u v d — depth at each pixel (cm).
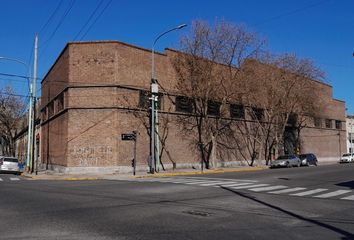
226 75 3869
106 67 3516
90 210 1186
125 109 3534
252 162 4803
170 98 3894
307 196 1636
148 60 3747
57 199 1448
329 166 4250
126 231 888
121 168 3444
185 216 1104
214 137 3981
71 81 3525
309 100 5025
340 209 1290
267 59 4372
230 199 1503
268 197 1588
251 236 866
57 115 3956
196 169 3875
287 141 5753
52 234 847
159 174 3158
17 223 970
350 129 8438
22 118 7062
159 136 3766
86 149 3453
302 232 920
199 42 3762
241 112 4703
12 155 6600
